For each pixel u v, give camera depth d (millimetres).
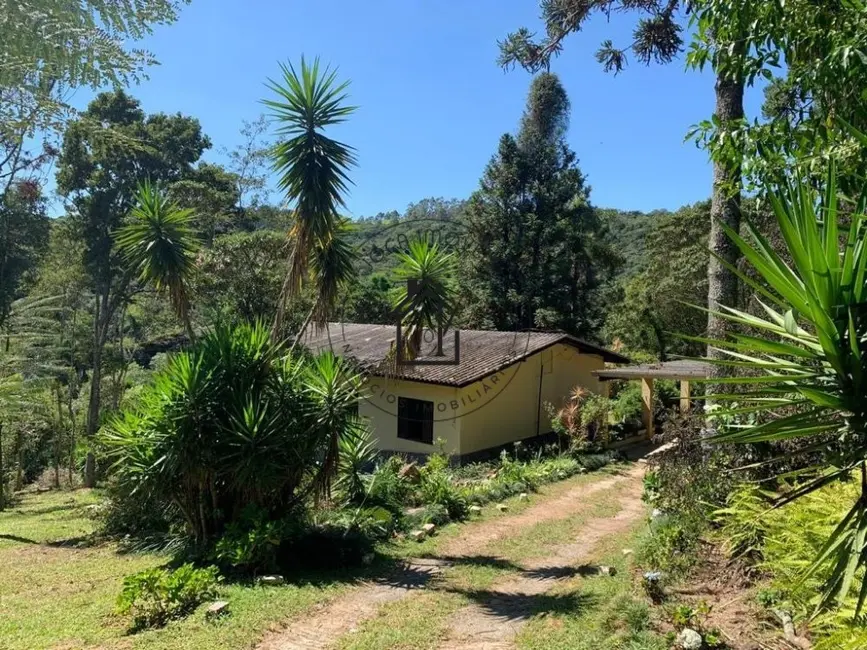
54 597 7250
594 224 33094
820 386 2123
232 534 8086
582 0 8438
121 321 28766
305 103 8250
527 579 7387
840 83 3787
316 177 8305
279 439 8312
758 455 6070
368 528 9203
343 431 8891
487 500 11875
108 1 1957
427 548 8898
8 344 15828
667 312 27656
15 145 2139
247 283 19750
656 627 5016
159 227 9742
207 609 6273
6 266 18562
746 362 2273
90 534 10945
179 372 8297
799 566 4383
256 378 8734
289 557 8070
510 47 8953
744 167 4492
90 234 23578
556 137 31328
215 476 8523
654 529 7340
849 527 2223
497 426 17812
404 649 5418
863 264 1971
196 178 25750
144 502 9586
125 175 23422
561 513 11070
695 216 27625
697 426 7074
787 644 4410
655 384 21734
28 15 1796
